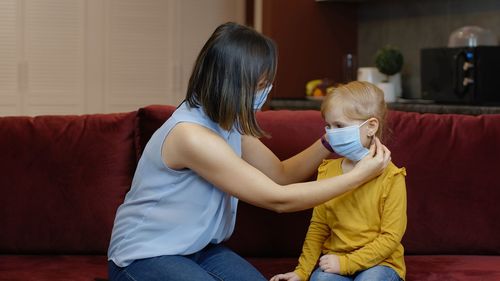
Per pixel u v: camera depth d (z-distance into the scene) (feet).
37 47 16.71
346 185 5.84
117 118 7.75
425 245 7.49
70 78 16.94
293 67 16.42
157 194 5.90
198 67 5.81
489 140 7.67
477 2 13.82
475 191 7.56
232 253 6.26
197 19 17.58
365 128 6.19
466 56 12.16
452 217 7.51
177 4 17.44
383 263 6.29
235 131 6.15
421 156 7.56
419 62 15.25
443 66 12.71
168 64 17.49
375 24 16.48
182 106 6.02
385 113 6.42
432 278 6.66
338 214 6.43
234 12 17.80
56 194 7.47
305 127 7.58
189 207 5.87
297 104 14.70
